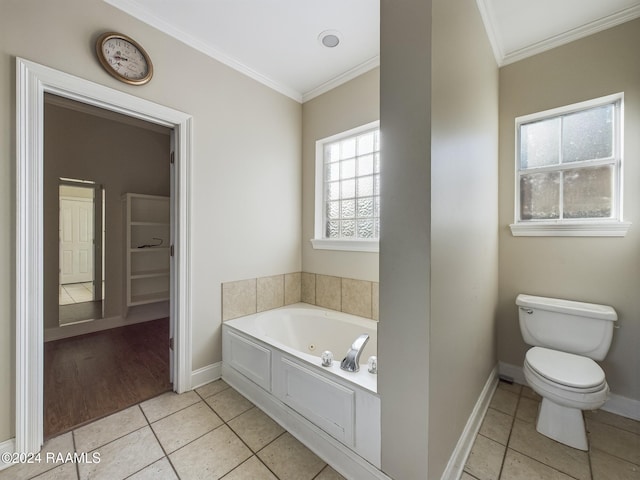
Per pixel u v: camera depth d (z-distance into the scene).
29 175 1.43
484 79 1.81
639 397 1.76
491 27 1.89
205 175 2.16
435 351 1.13
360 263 2.46
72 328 3.24
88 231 5.23
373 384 1.33
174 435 1.63
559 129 2.08
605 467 1.40
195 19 1.89
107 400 1.96
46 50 1.48
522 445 1.55
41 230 1.47
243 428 1.70
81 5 1.60
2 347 1.39
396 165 1.17
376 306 2.35
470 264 1.56
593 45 1.88
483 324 1.84
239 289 2.40
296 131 2.88
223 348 2.28
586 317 1.80
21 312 1.41
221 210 2.27
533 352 1.80
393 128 1.18
